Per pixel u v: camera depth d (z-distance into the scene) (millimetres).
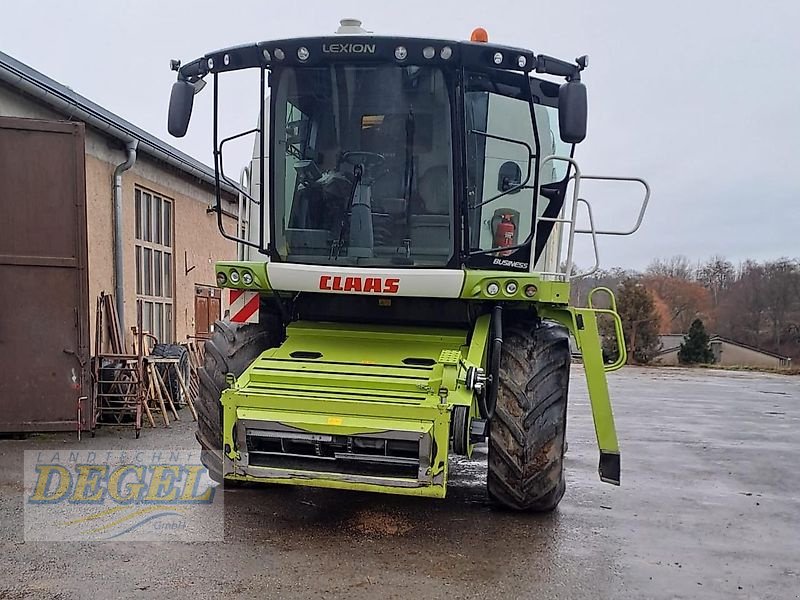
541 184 5242
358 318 5141
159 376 8688
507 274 4617
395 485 4137
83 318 7082
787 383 21344
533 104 4875
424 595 3570
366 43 4758
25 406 7043
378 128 4961
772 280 52406
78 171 7031
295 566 3895
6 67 7305
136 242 10492
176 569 3799
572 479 6453
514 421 4727
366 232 5000
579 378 20844
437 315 5020
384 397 4262
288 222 5090
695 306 53594
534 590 3693
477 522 4812
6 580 3605
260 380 4473
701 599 3689
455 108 4812
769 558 4391
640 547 4492
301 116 5031
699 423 10922
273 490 5430
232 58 4969
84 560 3898
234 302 5172
